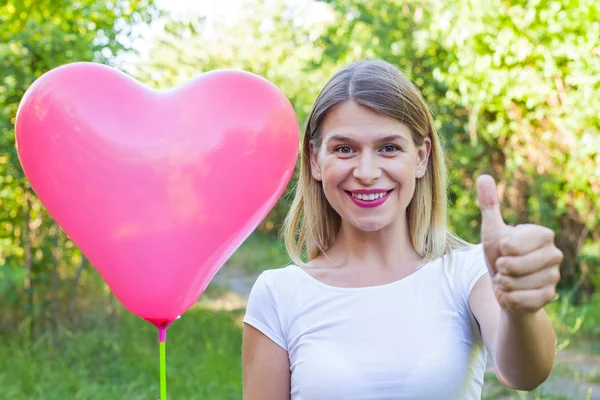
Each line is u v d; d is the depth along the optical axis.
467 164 7.13
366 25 7.79
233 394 4.90
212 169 1.86
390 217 1.79
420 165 1.89
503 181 7.28
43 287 6.34
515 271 1.24
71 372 5.32
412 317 1.77
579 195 7.10
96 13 6.26
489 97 6.94
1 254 6.54
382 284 1.83
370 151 1.78
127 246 1.86
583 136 6.72
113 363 5.64
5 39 6.21
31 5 6.27
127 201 1.84
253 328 1.88
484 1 6.77
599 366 5.32
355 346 1.76
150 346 6.09
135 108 1.87
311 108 1.94
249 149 1.88
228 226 1.90
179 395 4.92
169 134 1.86
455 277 1.82
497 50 6.77
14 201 6.23
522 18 6.70
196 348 6.11
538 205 7.12
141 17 6.35
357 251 1.88
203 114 1.88
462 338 1.77
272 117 1.92
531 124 7.04
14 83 5.84
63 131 1.85
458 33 6.88
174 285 1.89
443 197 1.93
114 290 1.94
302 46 11.55
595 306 6.81
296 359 1.81
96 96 1.87
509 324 1.40
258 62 12.59
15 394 4.82
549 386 4.89
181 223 1.85
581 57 6.59
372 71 1.83
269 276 1.92
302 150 2.01
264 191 1.92
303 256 2.21
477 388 1.80
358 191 1.78
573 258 7.39
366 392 1.72
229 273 10.66
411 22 7.53
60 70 1.91
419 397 1.71
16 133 1.94
